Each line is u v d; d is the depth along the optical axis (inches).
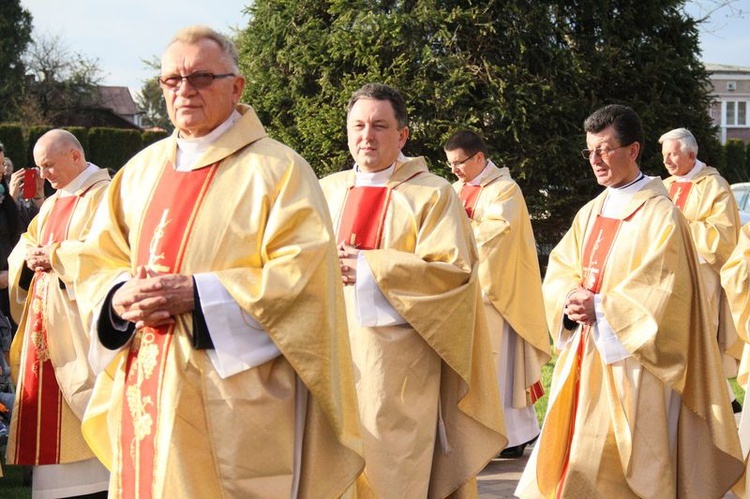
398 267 180.9
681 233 188.1
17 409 229.1
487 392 193.6
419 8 717.3
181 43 135.6
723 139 2038.6
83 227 232.1
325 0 768.3
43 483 228.8
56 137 236.7
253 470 130.3
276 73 794.8
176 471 128.1
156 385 131.3
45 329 229.0
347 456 138.6
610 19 754.2
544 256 778.8
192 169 137.2
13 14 1947.6
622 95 763.4
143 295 127.1
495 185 288.5
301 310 130.6
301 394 137.5
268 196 133.2
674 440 190.9
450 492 193.8
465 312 184.4
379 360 184.7
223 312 128.3
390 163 197.9
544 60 725.3
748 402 210.8
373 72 723.4
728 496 239.0
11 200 270.2
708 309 190.1
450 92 705.6
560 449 195.8
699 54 789.9
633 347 183.3
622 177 194.7
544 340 283.6
